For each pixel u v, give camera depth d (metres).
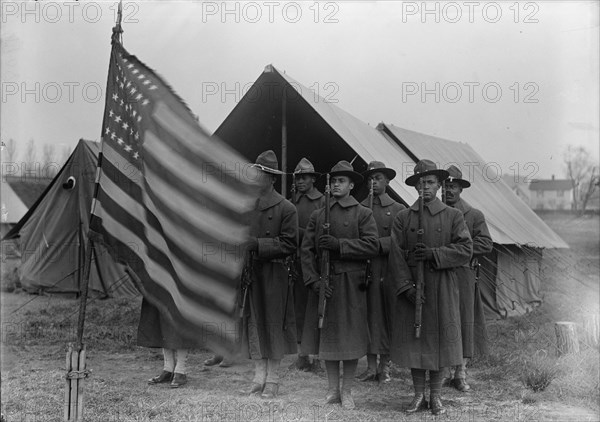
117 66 4.82
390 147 9.47
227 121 7.86
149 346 5.16
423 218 4.72
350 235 4.79
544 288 10.12
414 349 4.50
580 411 4.59
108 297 10.17
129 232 4.61
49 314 8.64
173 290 4.72
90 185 9.86
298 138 8.16
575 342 6.00
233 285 4.79
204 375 5.64
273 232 5.03
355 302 4.69
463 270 5.39
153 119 4.78
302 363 6.07
